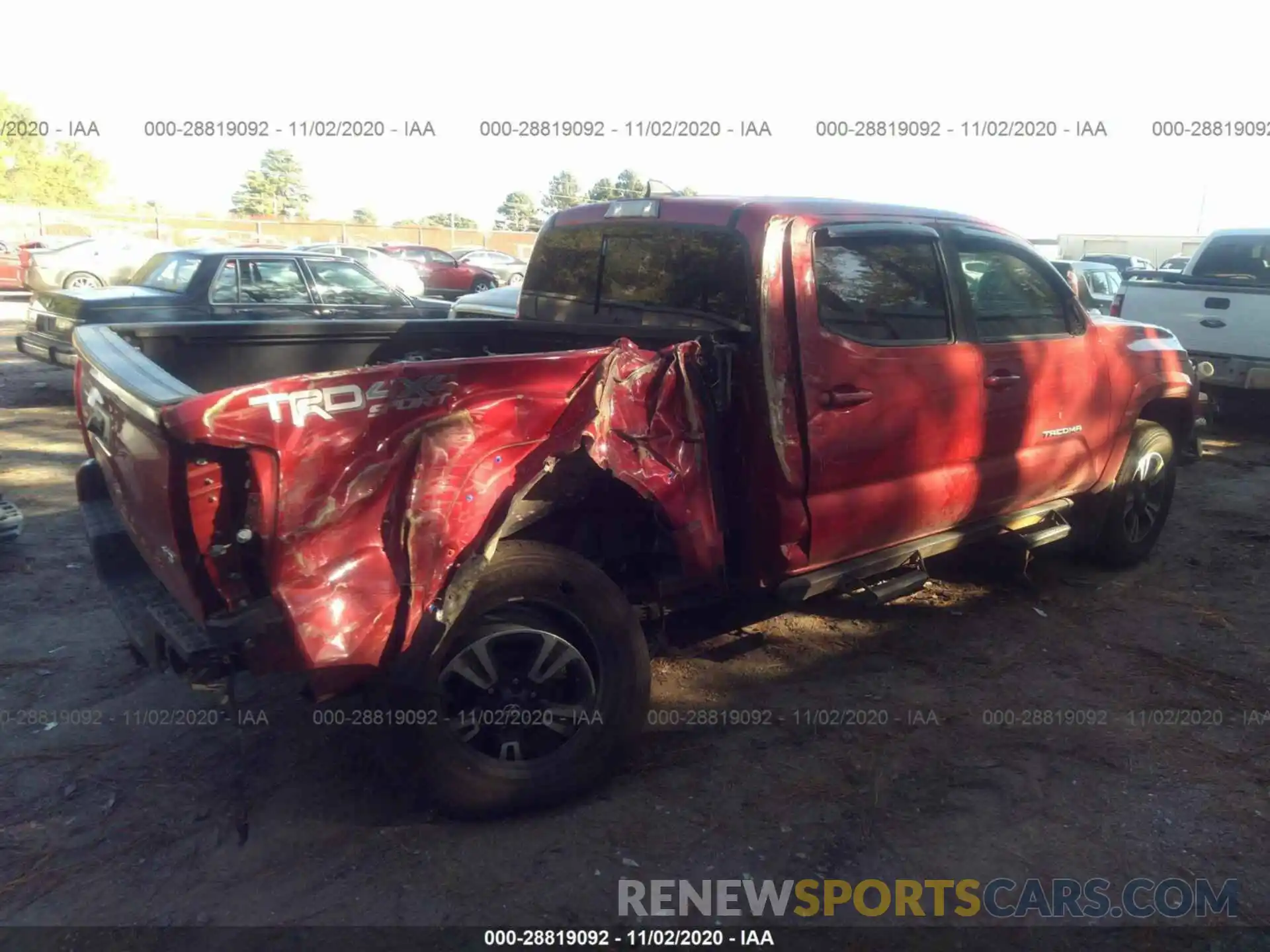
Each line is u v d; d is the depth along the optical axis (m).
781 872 3.08
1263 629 4.91
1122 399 5.38
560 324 4.68
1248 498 7.41
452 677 3.14
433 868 3.07
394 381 2.88
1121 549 5.66
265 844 3.18
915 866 3.11
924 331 4.28
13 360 13.19
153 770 3.59
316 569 2.84
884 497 4.14
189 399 2.65
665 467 3.45
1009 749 3.78
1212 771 3.63
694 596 3.80
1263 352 8.94
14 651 4.53
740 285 3.77
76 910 2.88
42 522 6.37
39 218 30.97
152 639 3.12
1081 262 17.12
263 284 9.92
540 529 3.54
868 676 4.38
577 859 3.12
